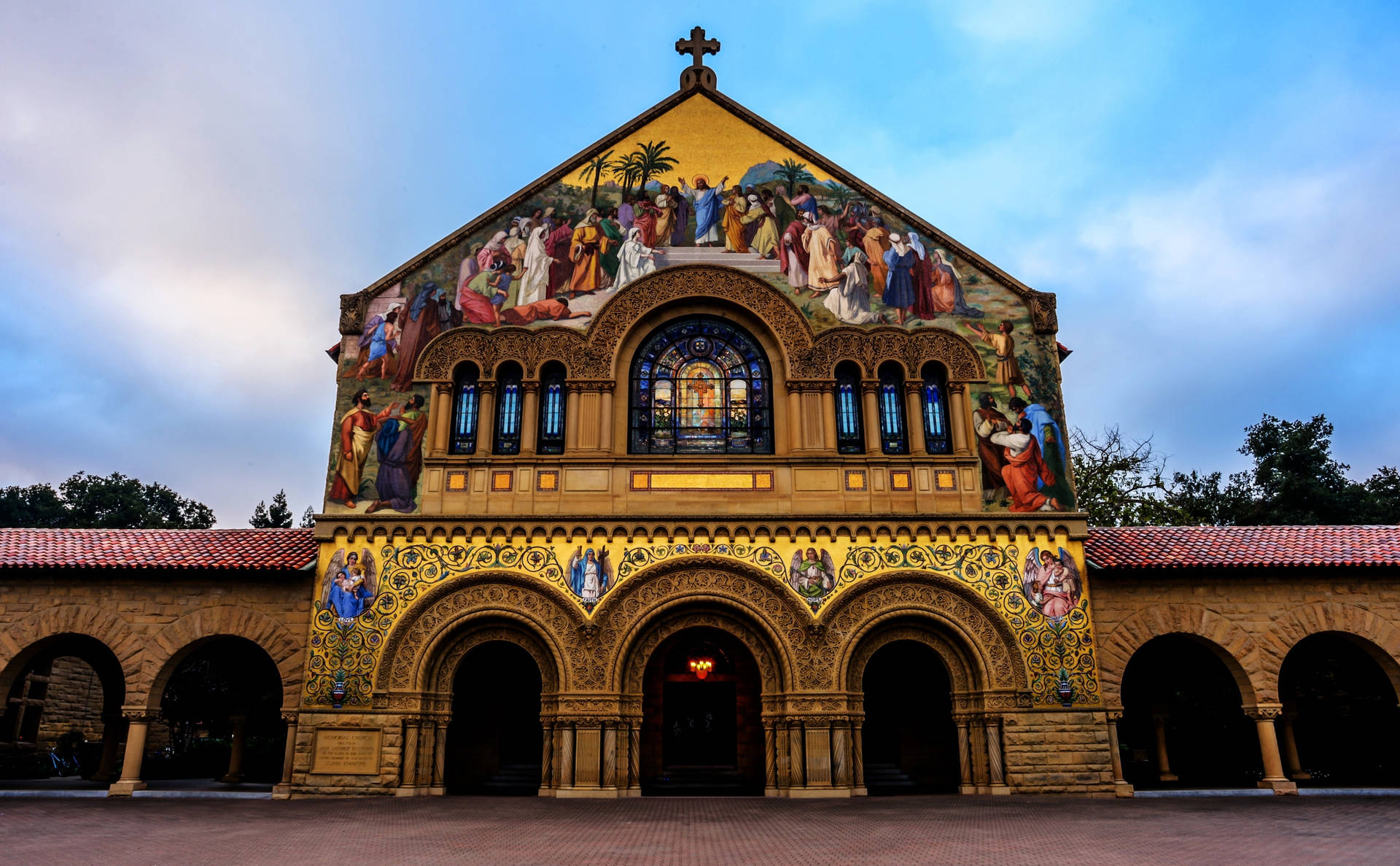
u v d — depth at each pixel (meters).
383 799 23.50
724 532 25.58
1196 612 25.88
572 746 24.38
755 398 27.53
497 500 26.02
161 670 25.50
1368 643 25.73
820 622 24.84
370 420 26.67
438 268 27.98
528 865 13.87
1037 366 27.45
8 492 64.81
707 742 27.94
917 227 28.59
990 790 24.25
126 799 24.25
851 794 24.09
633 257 28.11
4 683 25.33
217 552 26.33
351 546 25.58
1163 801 22.97
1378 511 48.03
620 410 27.05
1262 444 52.22
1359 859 14.09
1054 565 25.56
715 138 29.31
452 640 25.33
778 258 28.20
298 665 25.28
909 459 26.45
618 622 24.95
